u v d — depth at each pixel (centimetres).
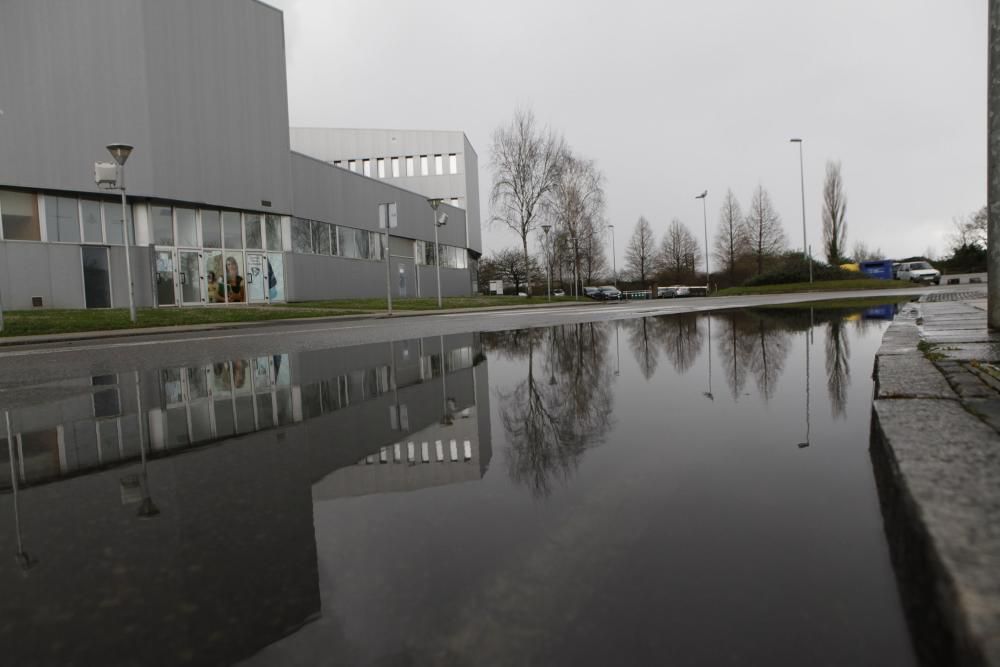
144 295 2284
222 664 75
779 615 84
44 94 2056
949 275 5581
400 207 3719
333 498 142
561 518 125
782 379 304
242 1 2545
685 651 76
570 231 4594
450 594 93
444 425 222
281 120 2706
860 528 114
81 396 348
